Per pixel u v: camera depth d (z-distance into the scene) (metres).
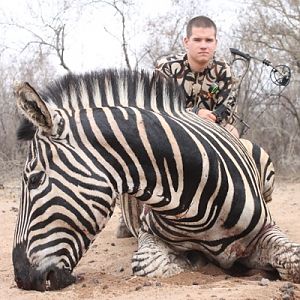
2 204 8.88
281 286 3.40
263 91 13.24
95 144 3.42
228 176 3.62
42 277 3.34
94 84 3.65
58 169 3.36
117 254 5.11
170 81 3.84
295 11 13.17
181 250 3.93
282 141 13.02
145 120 3.51
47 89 3.66
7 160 13.26
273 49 13.32
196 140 3.58
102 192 3.37
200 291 3.28
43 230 3.34
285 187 10.74
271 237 3.73
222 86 4.88
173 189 3.52
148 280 3.62
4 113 13.70
